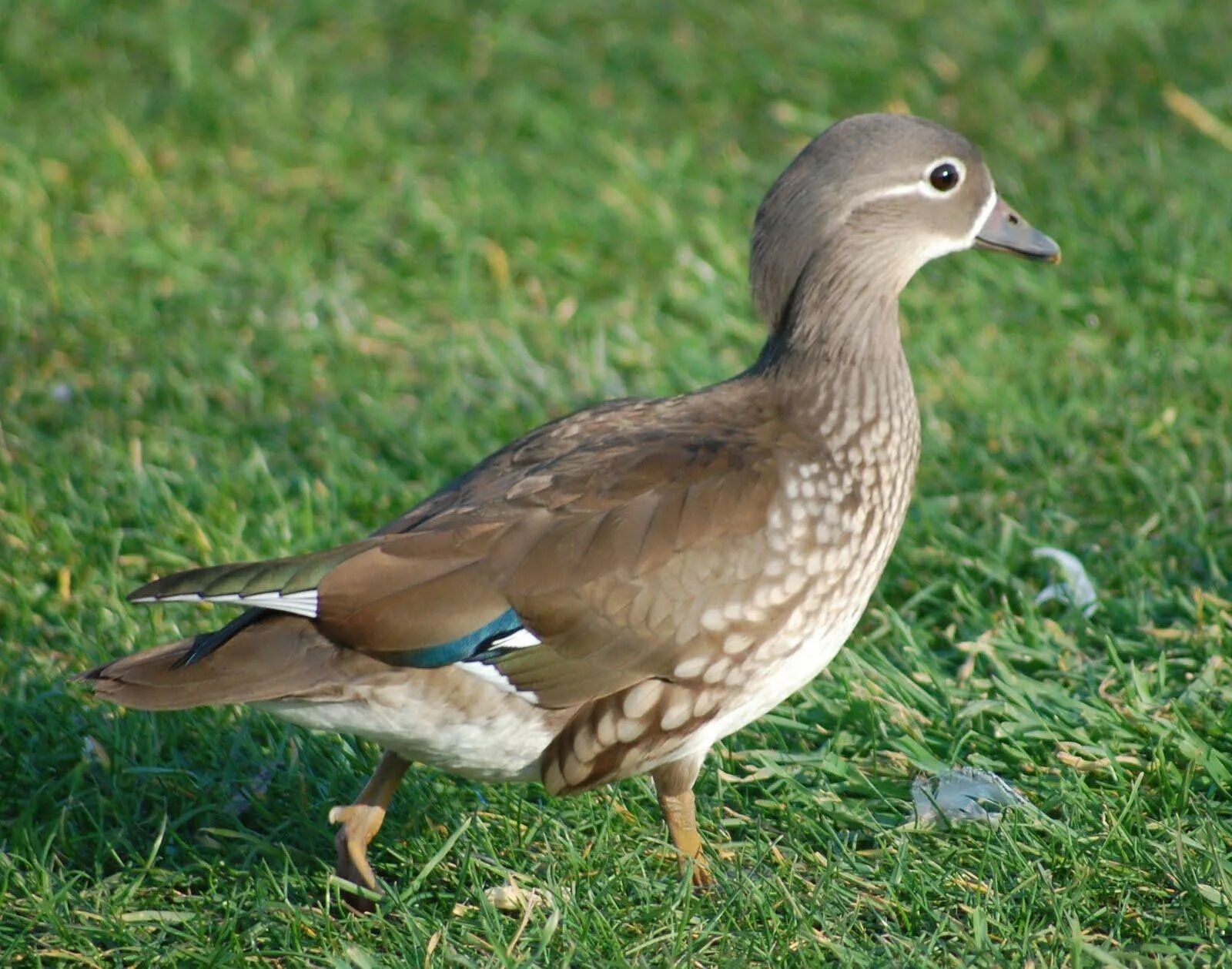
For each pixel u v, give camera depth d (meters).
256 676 7.66
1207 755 9.09
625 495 8.09
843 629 8.59
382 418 13.09
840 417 8.58
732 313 14.72
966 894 8.31
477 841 8.88
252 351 14.09
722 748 9.55
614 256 15.45
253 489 12.05
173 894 8.56
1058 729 9.45
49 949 8.14
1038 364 13.59
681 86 18.31
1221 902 8.05
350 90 18.08
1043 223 15.70
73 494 11.77
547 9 19.58
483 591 7.85
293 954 8.00
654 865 8.84
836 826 9.03
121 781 9.31
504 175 16.59
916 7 19.59
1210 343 13.88
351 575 7.76
